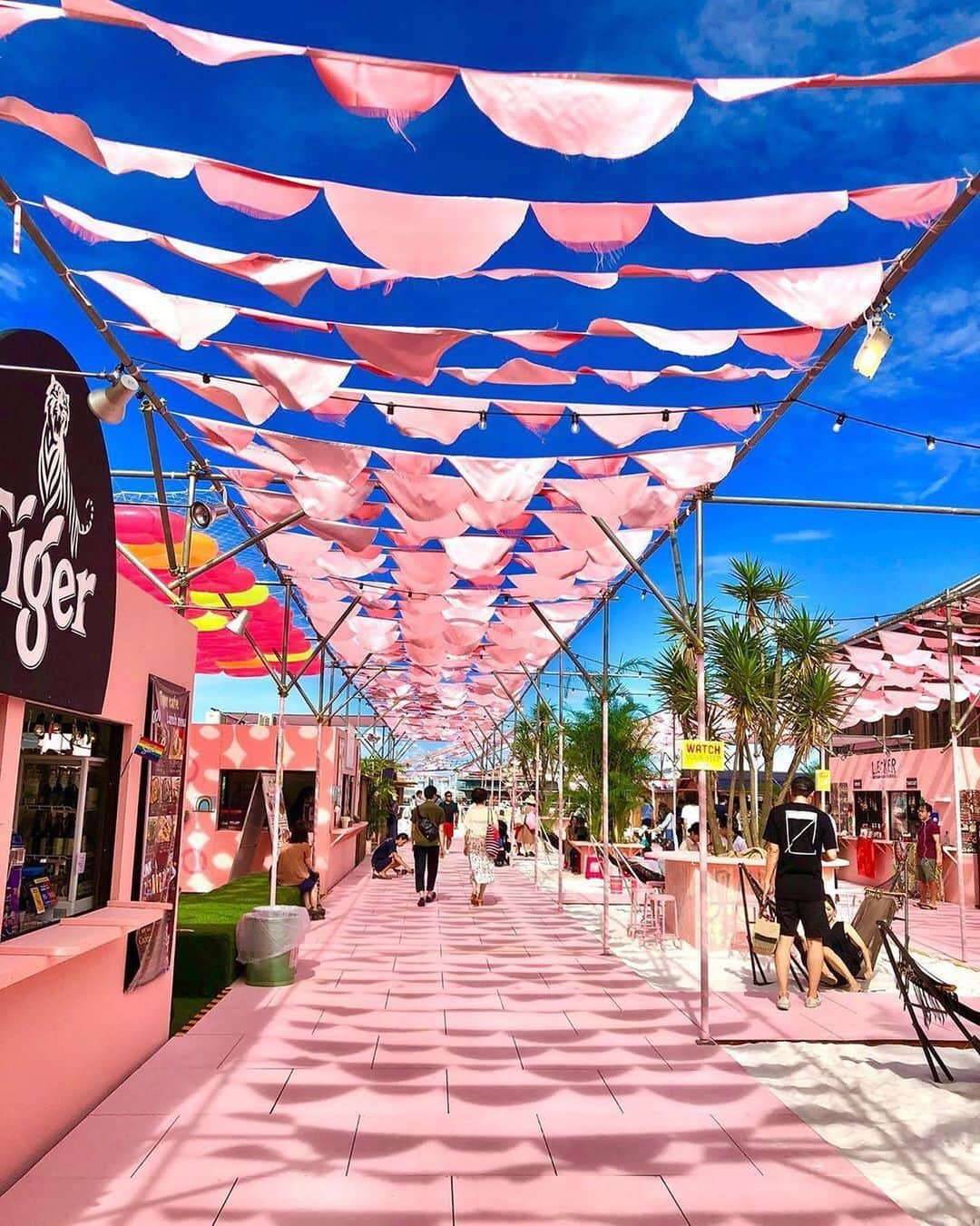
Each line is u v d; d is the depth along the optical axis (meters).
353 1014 6.83
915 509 5.97
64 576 4.06
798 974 8.16
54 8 2.32
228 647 14.82
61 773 4.65
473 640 11.67
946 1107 4.86
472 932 11.03
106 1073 4.91
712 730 11.73
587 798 18.61
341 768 17.08
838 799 21.56
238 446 5.46
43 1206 3.61
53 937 3.99
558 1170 4.07
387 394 4.68
